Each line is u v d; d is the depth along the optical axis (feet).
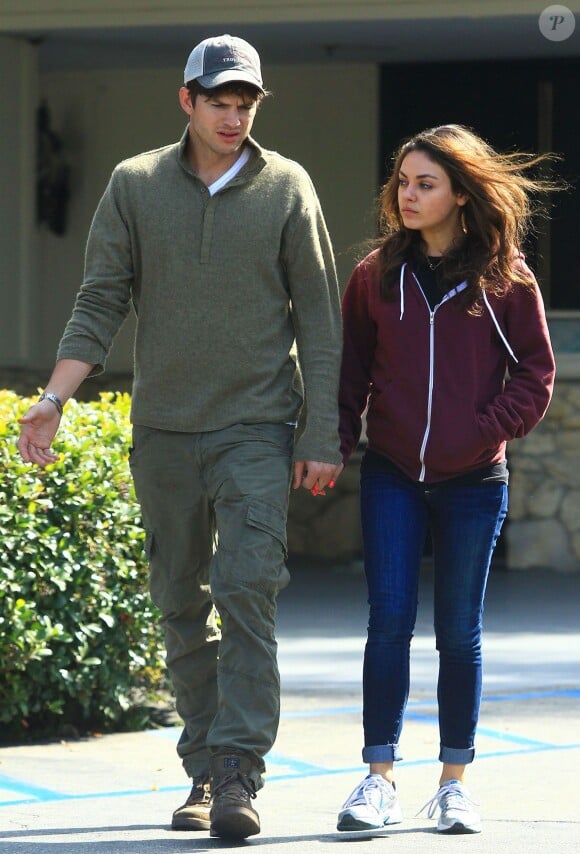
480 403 42.98
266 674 41.24
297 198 42.37
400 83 131.54
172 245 41.60
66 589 60.39
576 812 46.55
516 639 88.38
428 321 42.91
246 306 41.88
